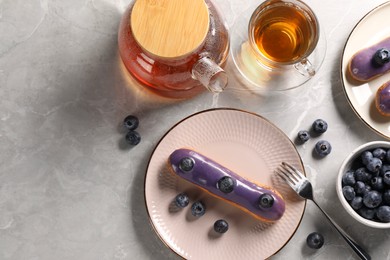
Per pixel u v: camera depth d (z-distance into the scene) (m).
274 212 0.95
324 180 1.03
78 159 1.02
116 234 1.02
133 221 1.02
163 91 0.99
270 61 0.94
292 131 1.04
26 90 1.02
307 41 0.96
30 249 1.01
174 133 0.98
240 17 1.03
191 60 0.89
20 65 1.02
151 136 1.02
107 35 1.03
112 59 1.03
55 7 1.02
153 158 0.98
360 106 1.01
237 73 1.03
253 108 1.03
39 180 1.02
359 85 1.02
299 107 1.04
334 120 1.04
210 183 0.95
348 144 1.03
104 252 1.02
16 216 1.01
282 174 0.99
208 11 0.87
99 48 1.03
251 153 1.00
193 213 0.98
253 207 0.95
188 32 0.86
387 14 1.01
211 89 0.89
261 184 0.99
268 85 1.03
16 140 1.02
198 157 0.95
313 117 1.04
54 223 1.01
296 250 1.02
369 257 0.99
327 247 1.02
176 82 0.94
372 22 1.01
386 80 1.02
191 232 1.00
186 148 0.97
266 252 0.99
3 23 1.02
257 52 0.95
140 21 0.86
